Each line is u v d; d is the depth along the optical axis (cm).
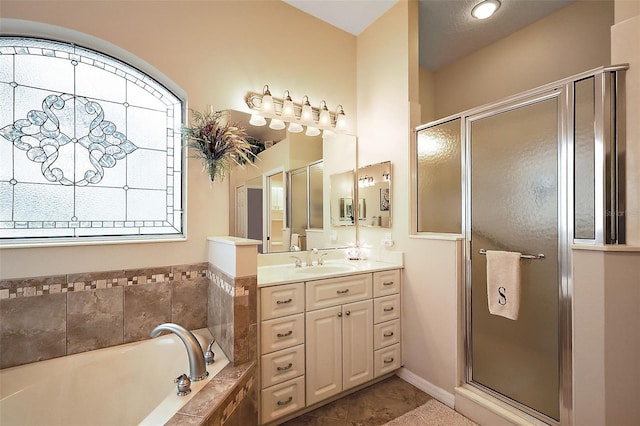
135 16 193
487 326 198
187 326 206
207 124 205
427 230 240
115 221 194
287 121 255
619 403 141
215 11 224
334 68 288
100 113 191
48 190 175
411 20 250
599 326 145
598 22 235
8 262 157
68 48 183
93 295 177
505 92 296
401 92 255
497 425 180
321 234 273
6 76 167
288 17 260
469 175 209
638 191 140
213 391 138
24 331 160
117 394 167
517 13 263
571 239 159
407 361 242
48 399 150
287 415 193
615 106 146
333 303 208
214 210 218
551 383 168
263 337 178
